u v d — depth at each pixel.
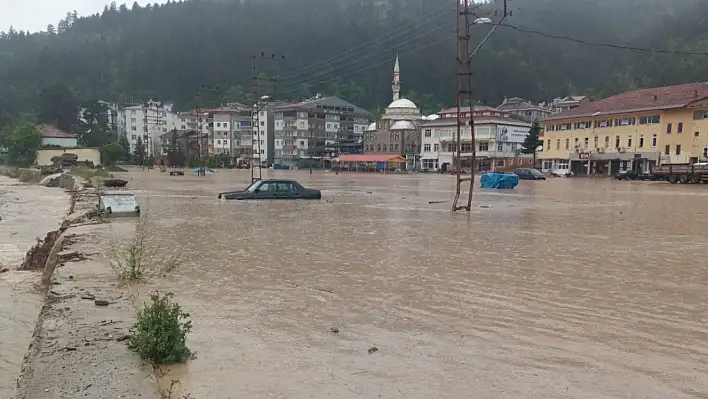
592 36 153.50
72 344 5.05
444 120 98.06
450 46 156.50
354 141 122.81
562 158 77.56
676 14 152.75
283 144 119.31
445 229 15.30
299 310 6.76
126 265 8.93
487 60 145.00
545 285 8.21
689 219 18.39
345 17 173.62
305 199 27.48
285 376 4.64
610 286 8.14
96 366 4.53
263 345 5.44
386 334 5.84
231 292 7.65
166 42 162.88
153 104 136.00
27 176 61.59
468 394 4.32
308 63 150.00
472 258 10.53
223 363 4.92
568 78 148.50
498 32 154.12
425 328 6.06
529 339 5.70
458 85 21.36
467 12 21.20
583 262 10.14
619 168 69.00
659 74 116.44
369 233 14.32
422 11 166.75
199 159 98.38
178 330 5.00
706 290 7.92
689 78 108.38
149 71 156.12
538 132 85.56
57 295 6.98
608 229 15.41
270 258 10.43
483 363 5.00
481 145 91.12
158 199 26.95
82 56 163.75
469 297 7.46
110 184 38.28
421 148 101.56
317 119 120.88
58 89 120.25
